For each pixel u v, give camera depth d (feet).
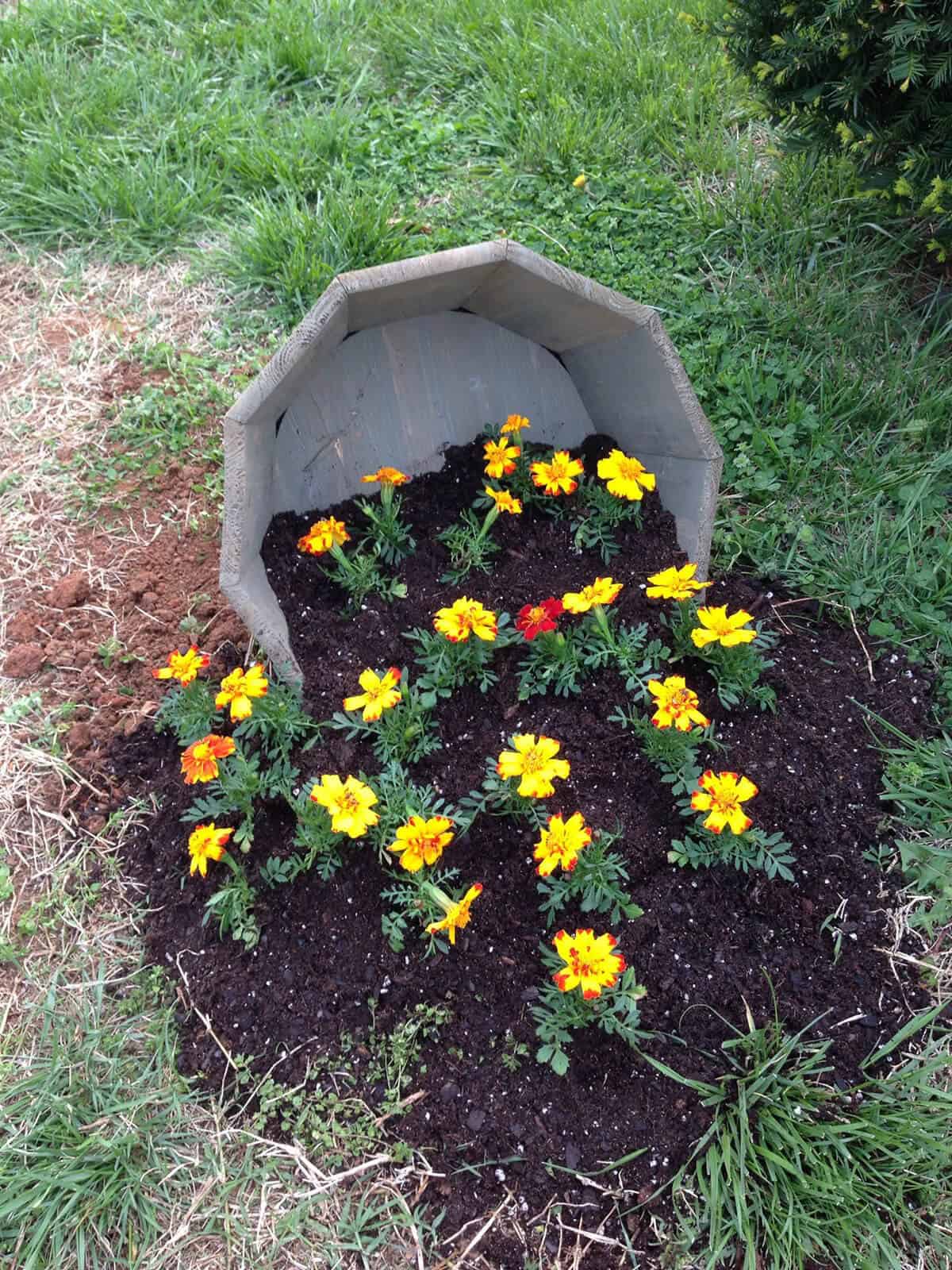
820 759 2.85
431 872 2.50
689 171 4.50
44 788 2.96
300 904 2.57
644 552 3.05
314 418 2.97
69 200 4.37
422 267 2.53
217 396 3.80
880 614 3.26
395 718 2.64
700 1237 2.21
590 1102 2.33
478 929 2.50
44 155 4.44
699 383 3.80
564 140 4.53
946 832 2.74
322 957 2.51
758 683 2.98
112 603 3.34
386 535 2.99
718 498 3.45
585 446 3.28
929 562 3.35
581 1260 2.20
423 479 3.16
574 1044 2.38
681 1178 2.24
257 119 4.70
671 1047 2.38
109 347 4.00
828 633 3.24
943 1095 2.32
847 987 2.51
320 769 2.66
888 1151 2.26
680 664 2.89
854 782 2.84
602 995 2.35
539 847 2.27
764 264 4.17
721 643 2.62
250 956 2.56
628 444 3.23
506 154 4.65
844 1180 2.22
